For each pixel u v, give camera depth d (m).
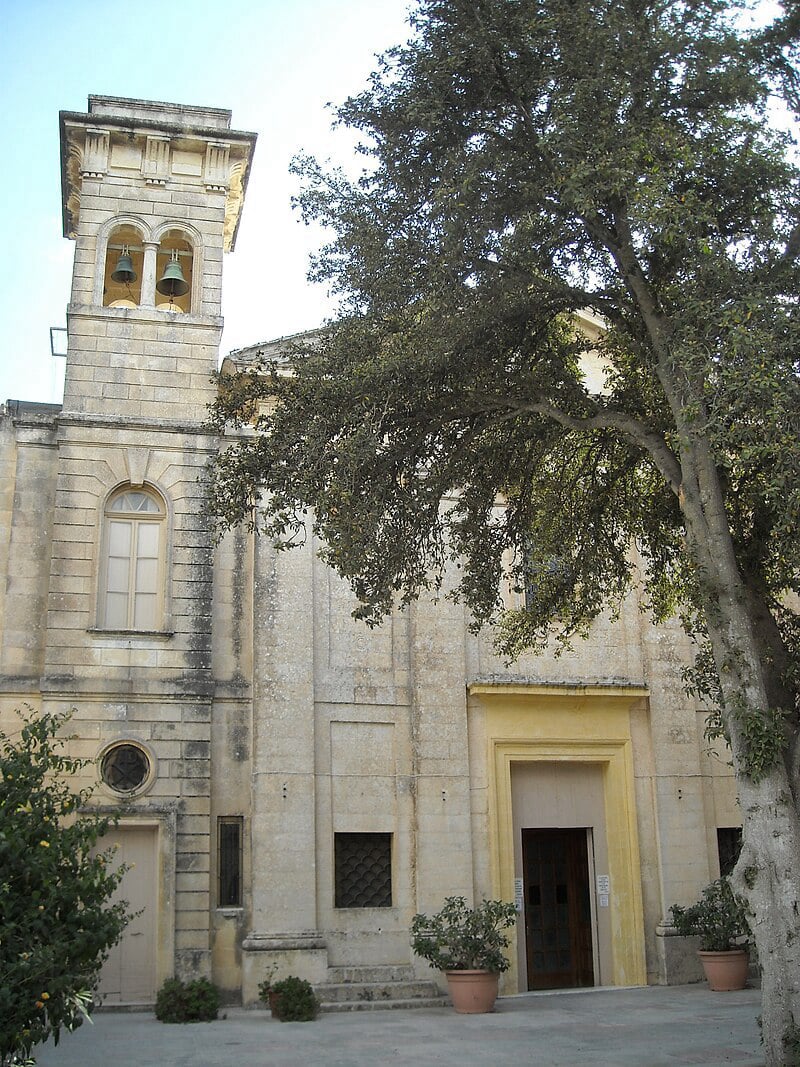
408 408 14.63
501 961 18.64
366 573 14.43
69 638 19.52
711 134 12.86
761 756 11.52
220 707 20.19
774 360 11.54
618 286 14.43
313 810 20.00
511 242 13.34
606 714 22.38
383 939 19.97
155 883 18.94
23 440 20.59
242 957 19.03
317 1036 15.96
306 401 14.38
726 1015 17.28
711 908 20.83
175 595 20.20
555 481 17.20
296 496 13.82
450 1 13.73
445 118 13.91
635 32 12.96
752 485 14.02
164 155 22.61
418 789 20.81
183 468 20.89
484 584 16.33
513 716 21.81
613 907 21.72
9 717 19.12
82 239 21.77
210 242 22.47
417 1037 15.77
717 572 12.41
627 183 12.43
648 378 15.78
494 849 20.95
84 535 20.09
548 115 13.55
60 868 10.16
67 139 22.17
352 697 20.98
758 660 12.21
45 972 9.47
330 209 14.65
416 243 14.08
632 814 21.97
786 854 11.31
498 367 14.98
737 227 13.34
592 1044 14.83
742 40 13.06
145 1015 17.95
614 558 17.23
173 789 19.30
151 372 21.30
